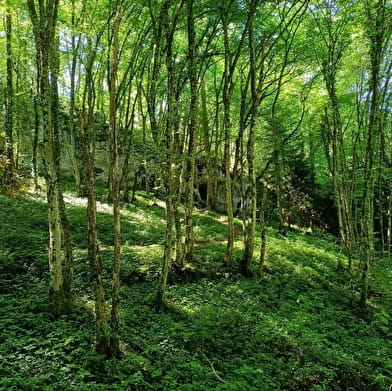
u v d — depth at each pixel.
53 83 8.50
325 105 18.00
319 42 15.42
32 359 6.04
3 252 10.88
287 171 25.11
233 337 8.55
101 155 26.97
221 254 14.36
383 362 8.59
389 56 14.41
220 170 28.64
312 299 12.14
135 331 7.84
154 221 18.56
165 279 9.60
